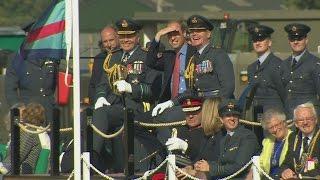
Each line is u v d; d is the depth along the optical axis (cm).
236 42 7406
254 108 5097
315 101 5200
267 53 5338
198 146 5031
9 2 19050
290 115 5219
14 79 6041
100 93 5403
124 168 5094
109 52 5547
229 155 4825
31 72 6006
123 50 5422
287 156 4719
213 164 4844
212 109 4947
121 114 5209
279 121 4753
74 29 4888
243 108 5312
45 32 5206
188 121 5072
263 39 5319
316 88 5203
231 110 4847
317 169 4622
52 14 5200
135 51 5391
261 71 5328
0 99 6906
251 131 4897
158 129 5222
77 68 4872
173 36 5294
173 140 5031
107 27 5650
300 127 4666
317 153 4638
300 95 5216
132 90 5259
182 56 5303
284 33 7562
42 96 6000
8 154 5619
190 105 5041
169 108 5159
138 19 7681
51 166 5175
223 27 7412
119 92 5250
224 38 7400
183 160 4991
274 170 4775
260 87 5325
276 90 5297
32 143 5444
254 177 4609
